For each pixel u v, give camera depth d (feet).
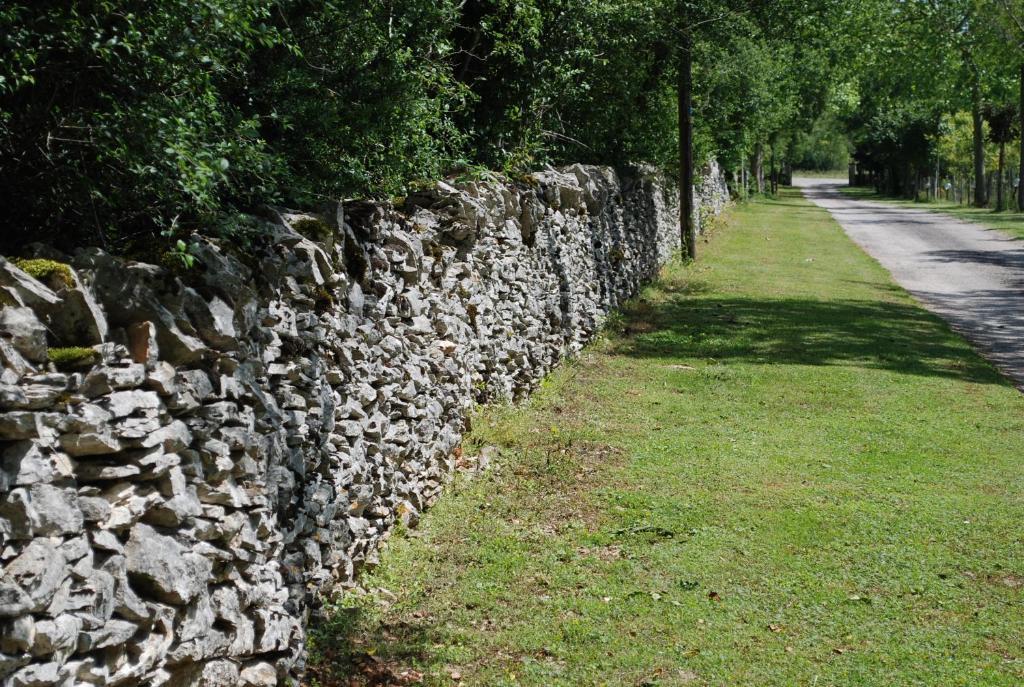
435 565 22.36
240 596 15.20
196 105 16.19
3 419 10.45
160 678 13.12
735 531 25.21
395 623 19.48
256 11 16.70
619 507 26.61
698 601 21.20
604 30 50.34
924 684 18.06
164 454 13.38
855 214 159.43
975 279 79.82
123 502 12.60
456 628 19.56
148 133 14.08
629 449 31.94
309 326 18.40
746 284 70.95
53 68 14.52
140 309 13.34
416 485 24.86
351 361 20.49
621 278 55.88
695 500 27.35
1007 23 85.87
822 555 23.84
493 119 43.57
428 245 26.27
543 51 44.80
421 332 25.41
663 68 64.03
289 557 17.44
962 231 124.77
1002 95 127.65
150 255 14.53
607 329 50.55
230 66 19.52
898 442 33.83
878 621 20.57
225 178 14.75
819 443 33.42
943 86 93.04
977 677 18.35
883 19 77.00
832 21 66.95
